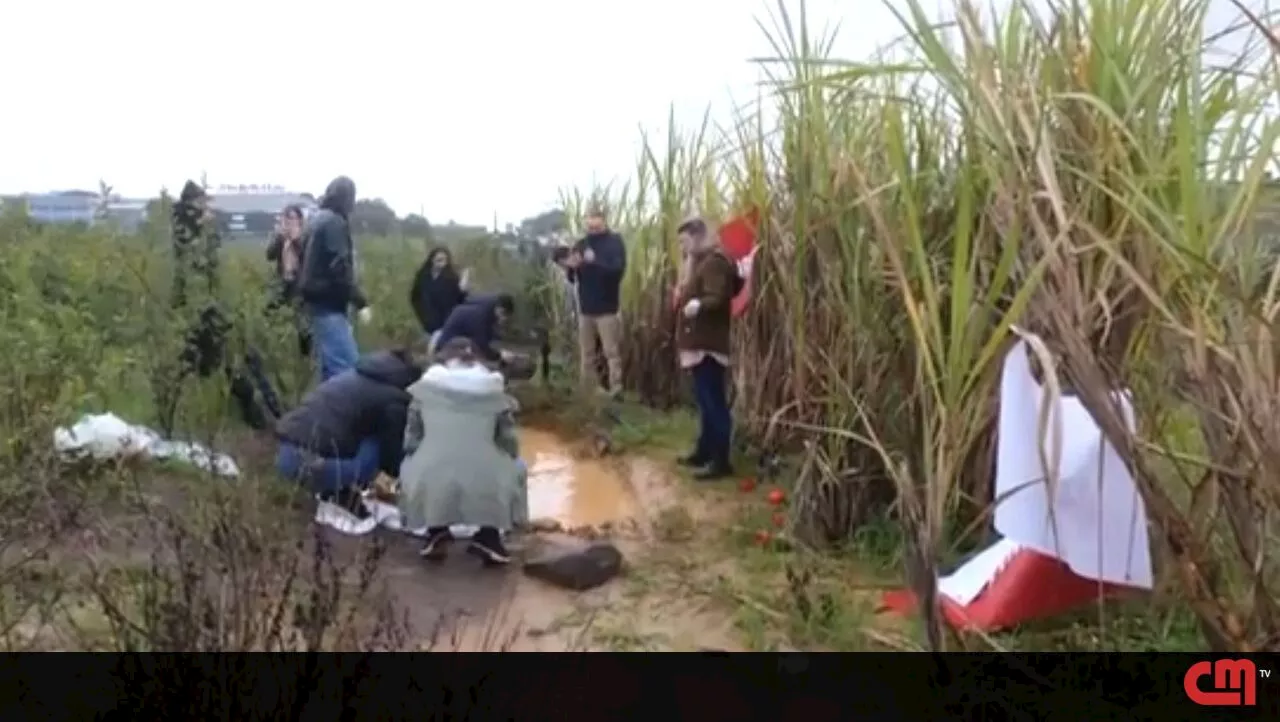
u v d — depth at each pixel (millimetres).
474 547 5672
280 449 6156
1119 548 3895
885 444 5414
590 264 10883
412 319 12195
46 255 8703
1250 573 3346
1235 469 3305
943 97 4590
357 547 5656
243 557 3674
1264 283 3424
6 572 4082
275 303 8539
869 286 5465
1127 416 3531
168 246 8719
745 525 6164
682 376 10469
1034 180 3672
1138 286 3371
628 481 7684
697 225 7633
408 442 5863
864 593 4996
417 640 4453
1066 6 3949
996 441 4762
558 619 4844
